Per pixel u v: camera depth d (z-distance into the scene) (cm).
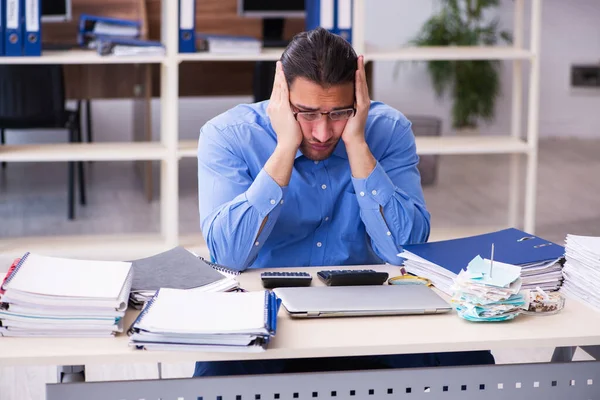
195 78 546
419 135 612
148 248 391
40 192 556
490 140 430
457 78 664
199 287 168
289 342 148
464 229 434
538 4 400
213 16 568
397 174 211
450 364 186
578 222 484
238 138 205
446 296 175
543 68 714
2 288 146
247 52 388
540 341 152
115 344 145
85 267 163
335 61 179
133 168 634
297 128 187
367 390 154
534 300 164
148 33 561
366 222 202
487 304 157
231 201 196
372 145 209
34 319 147
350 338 150
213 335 142
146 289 165
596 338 153
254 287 181
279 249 210
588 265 169
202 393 150
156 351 142
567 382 160
